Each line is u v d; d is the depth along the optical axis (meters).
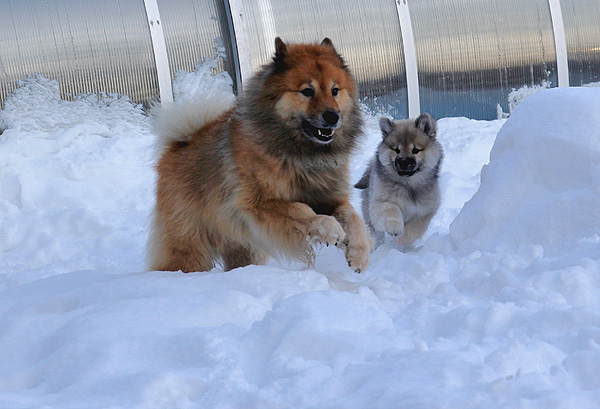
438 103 6.32
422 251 3.92
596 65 6.88
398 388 3.09
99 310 3.45
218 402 3.16
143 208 4.75
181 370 3.23
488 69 6.46
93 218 4.59
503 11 6.48
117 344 3.30
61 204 4.75
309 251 3.80
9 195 4.76
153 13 5.38
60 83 5.18
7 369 3.30
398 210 4.19
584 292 3.43
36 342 3.38
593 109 3.81
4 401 3.17
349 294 3.49
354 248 3.76
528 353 3.20
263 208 3.80
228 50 5.64
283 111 3.78
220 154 3.85
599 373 3.16
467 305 3.45
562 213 3.69
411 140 4.21
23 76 5.13
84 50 5.21
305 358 3.27
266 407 3.13
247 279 3.58
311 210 3.77
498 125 5.99
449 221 4.47
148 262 3.98
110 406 3.12
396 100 6.16
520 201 3.79
